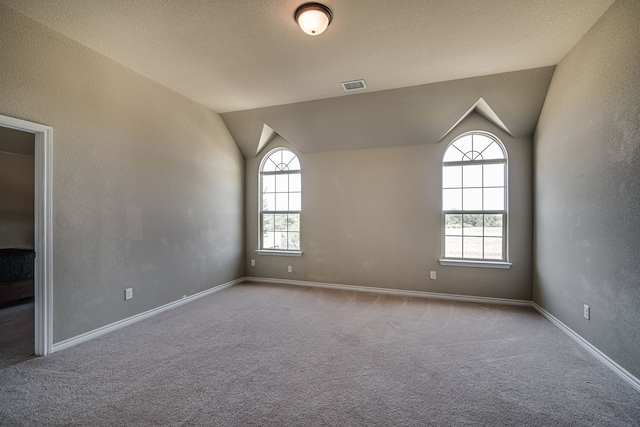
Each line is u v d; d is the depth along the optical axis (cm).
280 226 522
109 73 304
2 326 313
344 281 475
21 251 407
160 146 364
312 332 302
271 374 222
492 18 240
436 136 420
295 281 505
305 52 291
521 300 393
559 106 312
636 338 203
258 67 322
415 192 438
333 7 224
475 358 247
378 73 336
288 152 517
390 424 169
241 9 227
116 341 280
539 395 197
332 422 171
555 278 322
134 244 331
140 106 338
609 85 230
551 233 332
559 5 225
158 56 300
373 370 228
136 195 334
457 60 307
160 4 222
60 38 262
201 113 432
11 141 420
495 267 400
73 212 272
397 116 409
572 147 286
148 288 347
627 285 212
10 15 229
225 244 482
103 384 209
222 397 194
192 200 414
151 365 236
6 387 205
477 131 412
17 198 459
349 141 460
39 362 239
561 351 259
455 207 426
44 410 181
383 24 246
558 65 313
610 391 201
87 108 284
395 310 371
